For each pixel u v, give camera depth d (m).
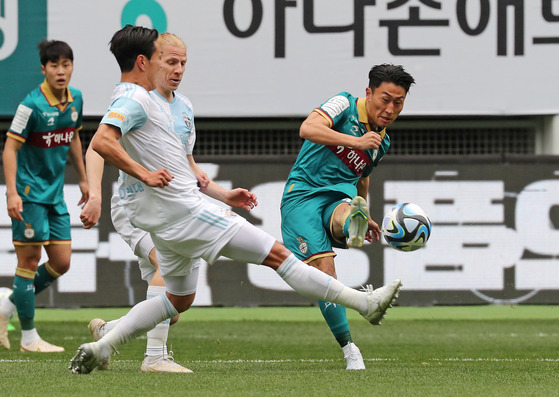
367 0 34.50
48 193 21.72
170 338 25.28
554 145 35.72
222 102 34.72
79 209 30.83
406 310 35.06
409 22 34.53
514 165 31.45
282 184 31.12
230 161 31.00
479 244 31.41
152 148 13.66
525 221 31.45
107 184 30.84
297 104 34.75
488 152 37.56
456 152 37.59
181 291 14.40
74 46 34.25
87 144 36.28
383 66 16.34
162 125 13.74
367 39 34.53
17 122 21.03
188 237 13.59
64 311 34.56
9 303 22.22
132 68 14.19
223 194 15.47
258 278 31.27
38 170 21.62
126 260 30.98
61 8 34.19
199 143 37.06
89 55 34.34
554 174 31.42
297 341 24.56
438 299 31.36
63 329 27.88
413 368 16.53
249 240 13.59
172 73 14.20
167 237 13.66
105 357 14.20
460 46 34.66
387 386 12.97
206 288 31.11
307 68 34.62
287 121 36.44
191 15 34.44
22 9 34.06
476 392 12.34
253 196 15.55
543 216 31.45
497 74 34.75
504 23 34.66
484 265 31.44
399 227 15.41
